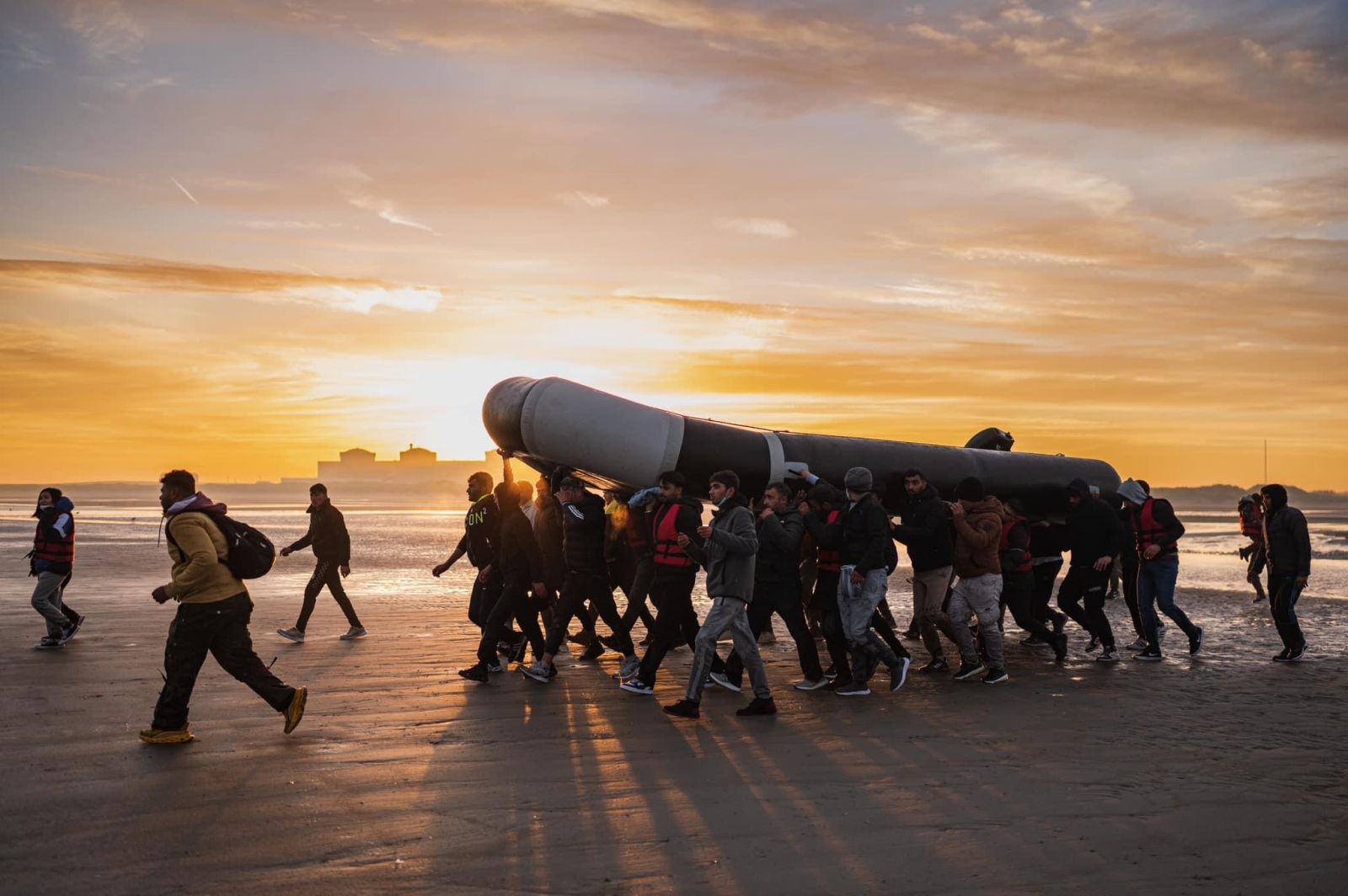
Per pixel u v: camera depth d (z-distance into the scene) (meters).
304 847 4.68
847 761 6.27
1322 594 17.44
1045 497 11.88
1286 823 5.16
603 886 4.29
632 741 6.73
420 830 4.93
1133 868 4.54
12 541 28.70
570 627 12.85
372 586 17.64
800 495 9.43
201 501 6.59
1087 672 9.65
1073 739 6.88
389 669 9.26
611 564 9.95
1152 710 7.85
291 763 6.06
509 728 7.05
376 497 165.25
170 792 5.45
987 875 4.45
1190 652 10.78
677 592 8.27
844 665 8.57
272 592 16.44
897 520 13.60
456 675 9.01
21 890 4.16
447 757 6.25
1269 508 10.37
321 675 8.96
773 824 5.08
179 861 4.49
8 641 10.78
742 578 7.55
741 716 7.56
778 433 11.05
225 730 6.86
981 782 5.84
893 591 17.16
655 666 8.25
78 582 17.41
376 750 6.38
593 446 10.08
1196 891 4.30
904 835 4.94
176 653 6.46
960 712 7.79
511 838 4.84
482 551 9.69
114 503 109.12
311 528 11.12
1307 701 8.19
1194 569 24.17
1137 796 5.59
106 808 5.18
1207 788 5.74
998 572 9.05
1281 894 4.27
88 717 7.21
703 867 4.52
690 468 10.27
